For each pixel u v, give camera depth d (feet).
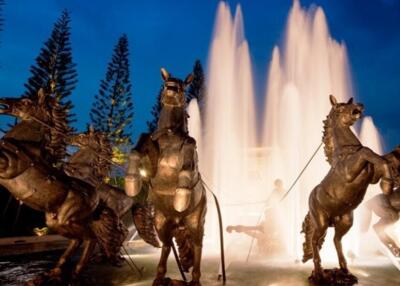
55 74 101.65
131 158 16.75
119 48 126.00
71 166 25.89
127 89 124.16
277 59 64.64
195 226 19.57
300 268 26.81
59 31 105.60
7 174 19.31
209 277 23.24
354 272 25.29
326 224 23.25
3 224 46.16
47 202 20.36
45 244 35.68
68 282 20.07
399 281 22.17
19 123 20.80
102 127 120.67
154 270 25.48
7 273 23.76
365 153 20.66
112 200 27.40
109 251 25.17
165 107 19.65
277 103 65.26
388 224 31.30
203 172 71.72
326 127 24.66
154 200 19.38
